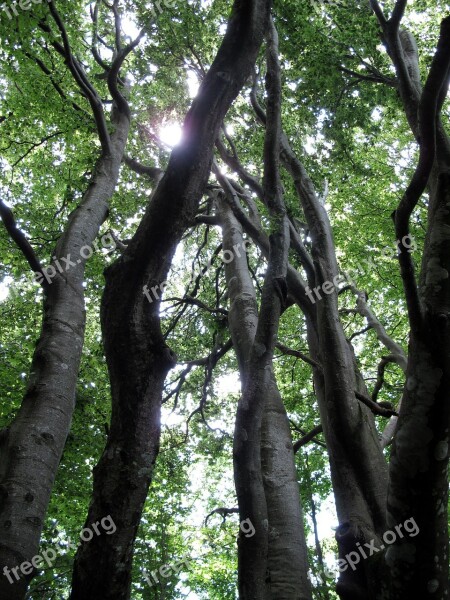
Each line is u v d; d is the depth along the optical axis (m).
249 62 6.42
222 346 13.41
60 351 7.77
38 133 14.80
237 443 6.18
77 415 14.44
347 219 20.12
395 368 18.31
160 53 15.35
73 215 10.19
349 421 7.29
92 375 14.83
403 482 4.22
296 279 10.25
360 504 6.68
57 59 13.75
